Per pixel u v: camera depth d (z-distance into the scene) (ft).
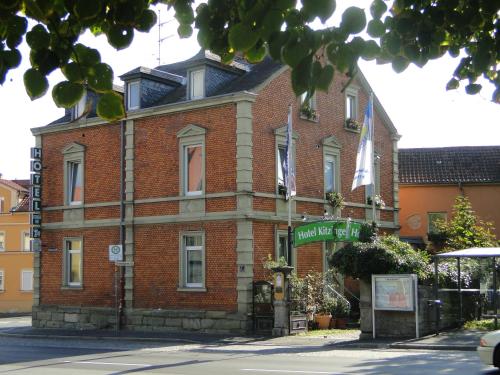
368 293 67.67
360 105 100.63
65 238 96.94
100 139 94.02
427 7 13.80
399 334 65.36
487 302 76.33
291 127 80.53
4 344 76.13
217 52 12.61
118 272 90.12
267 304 78.02
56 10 10.68
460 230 107.76
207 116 83.35
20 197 185.88
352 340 66.23
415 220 129.08
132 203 89.25
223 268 80.79
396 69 14.46
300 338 71.92
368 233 78.02
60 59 10.85
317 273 86.43
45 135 99.96
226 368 48.08
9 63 10.83
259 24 10.30
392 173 106.73
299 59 10.52
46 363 54.75
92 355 61.26
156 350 65.46
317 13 10.03
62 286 96.58
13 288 177.58
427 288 66.18
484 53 14.32
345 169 96.53
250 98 80.53
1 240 179.42
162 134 87.35
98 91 11.05
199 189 84.07
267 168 83.20
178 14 13.16
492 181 125.39
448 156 134.21
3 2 10.29
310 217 88.69
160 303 85.97
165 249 86.17
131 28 11.66
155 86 92.43
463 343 59.36
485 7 13.34
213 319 80.64
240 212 79.56
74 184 97.40
